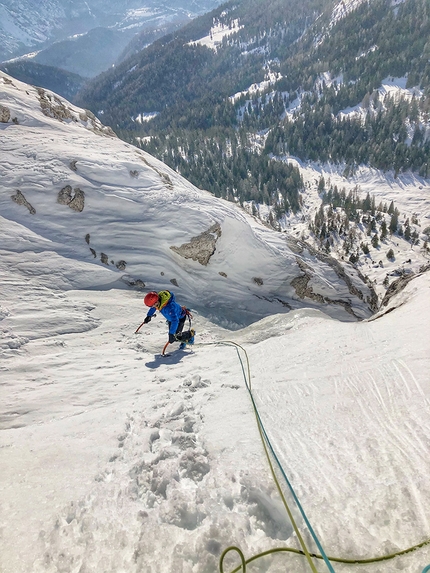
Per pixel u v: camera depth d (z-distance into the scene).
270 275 12.43
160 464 2.65
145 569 1.81
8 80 13.83
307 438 2.90
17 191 9.72
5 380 4.96
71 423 3.78
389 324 6.10
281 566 1.79
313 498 2.19
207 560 1.84
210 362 5.61
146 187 11.39
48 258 8.91
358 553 1.79
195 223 10.94
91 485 2.55
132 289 9.66
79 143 12.14
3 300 7.11
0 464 2.94
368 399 3.46
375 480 2.27
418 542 1.79
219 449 2.82
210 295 11.37
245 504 2.22
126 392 4.69
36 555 1.93
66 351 6.14
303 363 4.78
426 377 3.63
